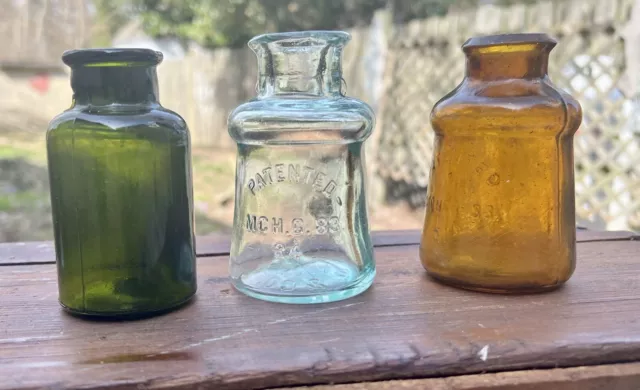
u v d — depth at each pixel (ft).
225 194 3.31
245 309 0.64
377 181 3.18
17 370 0.51
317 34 0.63
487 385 0.53
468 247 0.67
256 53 0.68
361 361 0.52
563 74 2.17
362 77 3.28
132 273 0.61
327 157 0.68
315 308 0.64
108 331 0.59
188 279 0.65
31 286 0.72
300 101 0.65
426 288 0.70
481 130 0.65
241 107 0.67
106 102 0.61
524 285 0.66
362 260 0.69
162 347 0.55
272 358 0.53
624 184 2.06
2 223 2.75
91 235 0.61
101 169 0.61
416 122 2.90
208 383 0.51
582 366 0.55
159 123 0.62
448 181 0.69
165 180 0.62
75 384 0.49
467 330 0.58
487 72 0.67
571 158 0.67
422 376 0.53
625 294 0.67
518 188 0.65
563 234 0.67
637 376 0.54
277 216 0.69
